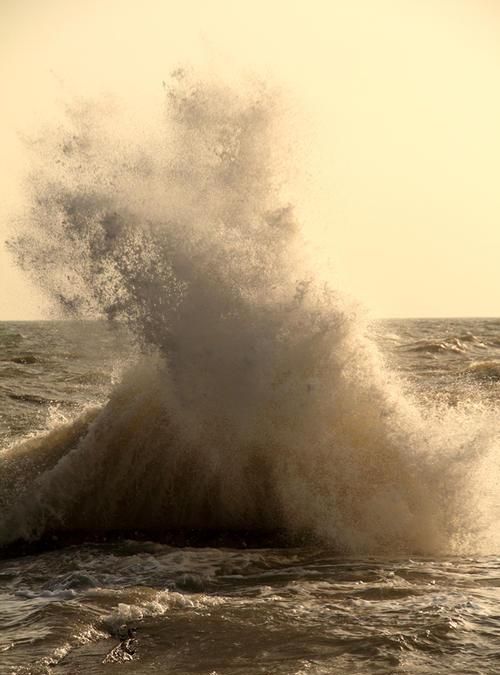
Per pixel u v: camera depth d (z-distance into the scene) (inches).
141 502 1125.1
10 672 577.3
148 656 615.5
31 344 5669.3
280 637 651.5
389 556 969.5
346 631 662.5
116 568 903.7
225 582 842.2
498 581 831.1
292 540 1053.2
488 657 605.6
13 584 853.8
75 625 674.2
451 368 3437.5
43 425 1925.4
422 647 625.9
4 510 1099.3
